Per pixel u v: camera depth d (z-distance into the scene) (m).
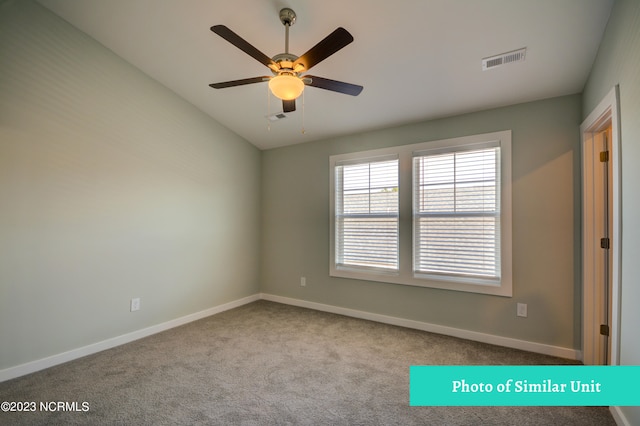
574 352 2.53
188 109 3.53
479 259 2.97
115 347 2.81
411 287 3.32
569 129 2.58
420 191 3.30
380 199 3.56
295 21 2.20
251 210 4.41
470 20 2.03
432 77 2.61
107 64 2.79
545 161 2.67
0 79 2.20
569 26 1.98
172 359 2.57
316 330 3.24
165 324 3.26
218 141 3.90
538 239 2.68
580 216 2.53
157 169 3.22
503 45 2.19
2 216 2.21
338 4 2.04
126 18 2.44
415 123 3.34
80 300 2.61
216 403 1.96
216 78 3.08
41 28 2.39
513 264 2.78
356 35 2.26
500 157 2.85
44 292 2.41
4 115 2.21
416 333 3.15
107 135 2.80
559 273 2.60
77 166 2.60
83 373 2.33
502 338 2.83
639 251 1.53
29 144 2.33
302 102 3.22
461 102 2.89
